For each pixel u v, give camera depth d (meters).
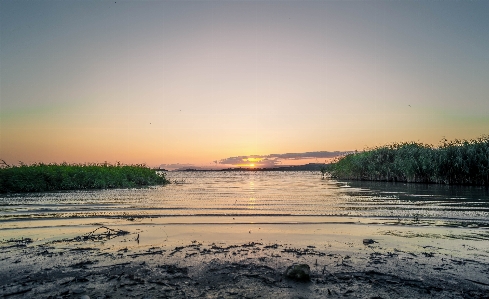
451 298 4.19
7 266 5.48
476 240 7.35
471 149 25.77
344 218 10.21
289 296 4.21
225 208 12.38
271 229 8.59
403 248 6.67
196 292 4.34
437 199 15.30
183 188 24.50
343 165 38.56
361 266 5.48
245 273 5.10
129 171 28.42
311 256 6.08
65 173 23.22
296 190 22.03
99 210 11.93
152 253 6.27
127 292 4.33
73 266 5.46
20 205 13.37
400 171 30.75
